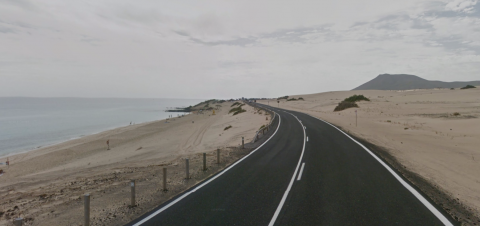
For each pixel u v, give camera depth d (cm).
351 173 1080
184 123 6475
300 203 754
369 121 3262
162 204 770
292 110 6450
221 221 641
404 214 662
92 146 3628
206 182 999
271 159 1416
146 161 1805
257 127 3225
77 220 680
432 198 776
